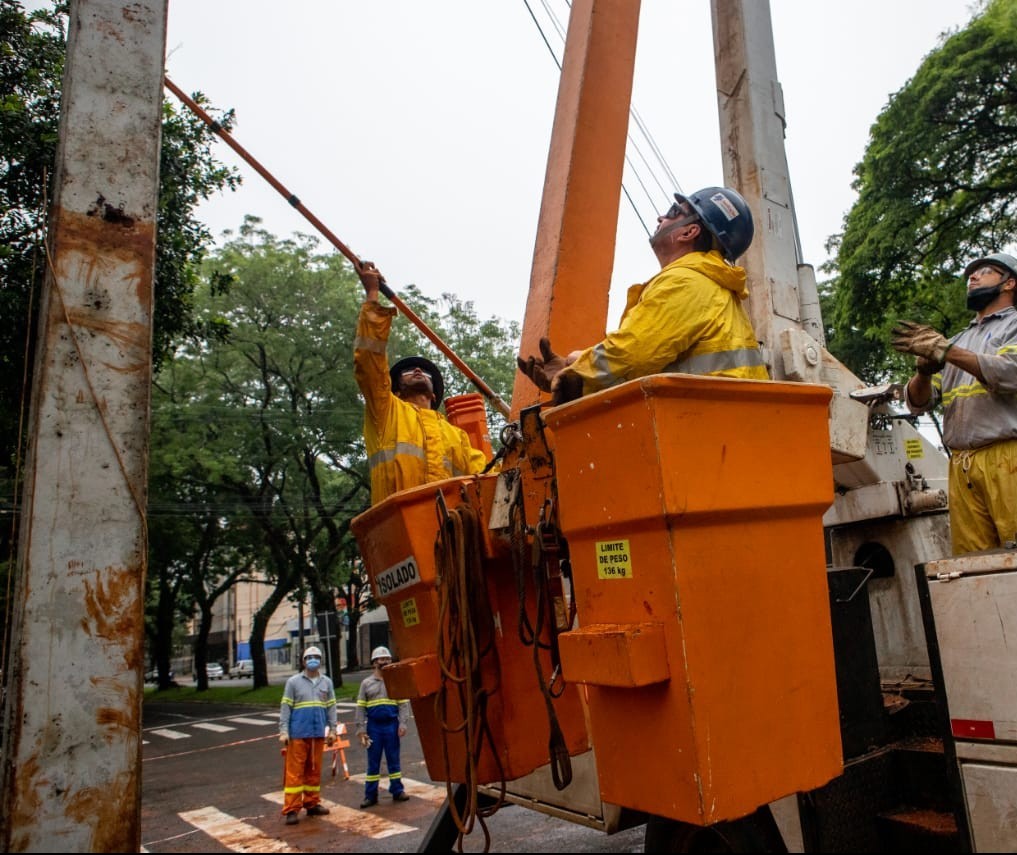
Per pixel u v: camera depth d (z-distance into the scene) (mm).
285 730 7980
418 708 2969
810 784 1875
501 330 28266
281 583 28844
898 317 16781
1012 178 15094
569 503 2031
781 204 3688
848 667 2781
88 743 1858
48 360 1995
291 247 25875
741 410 1925
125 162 2201
